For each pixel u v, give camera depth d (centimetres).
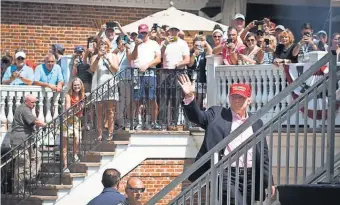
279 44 2617
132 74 2747
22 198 2769
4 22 3691
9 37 3694
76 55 2998
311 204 1493
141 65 2773
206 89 2686
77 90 2839
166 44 2803
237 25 2877
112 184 2147
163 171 2720
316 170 1784
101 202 2112
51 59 3023
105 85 2792
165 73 2752
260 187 1797
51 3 3712
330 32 2319
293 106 1772
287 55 2588
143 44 2797
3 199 2803
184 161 2723
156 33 2975
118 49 2864
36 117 2917
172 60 2781
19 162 2822
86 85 2962
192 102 2003
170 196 2716
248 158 1953
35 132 2789
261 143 1781
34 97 2906
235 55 2617
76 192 2716
